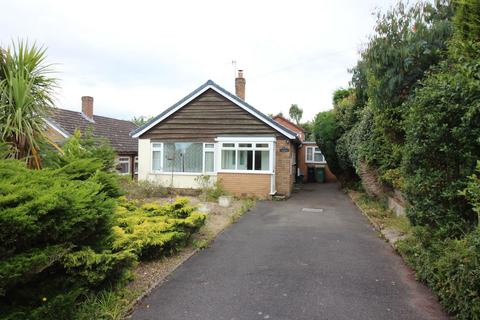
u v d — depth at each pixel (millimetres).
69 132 16547
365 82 12227
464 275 3092
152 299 3961
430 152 4355
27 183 2895
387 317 3523
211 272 4910
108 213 3523
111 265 3611
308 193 16344
